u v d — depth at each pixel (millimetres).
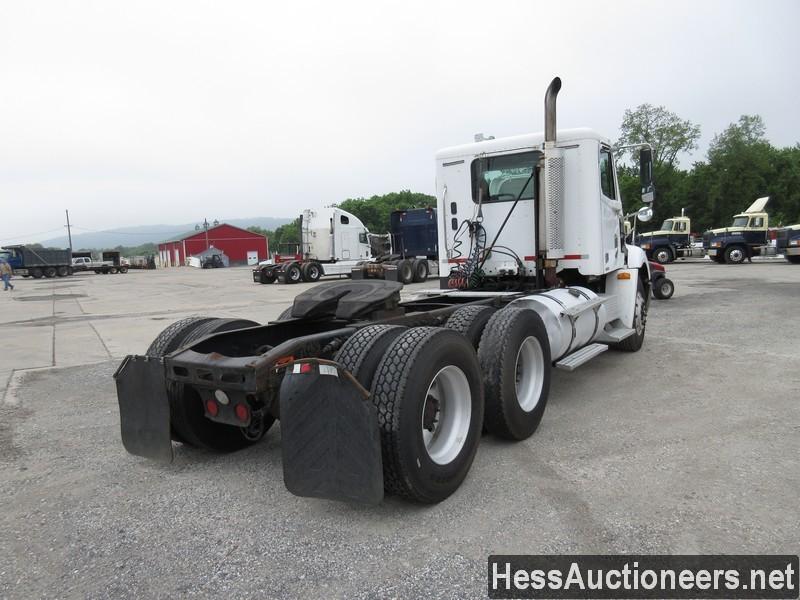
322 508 3252
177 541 2926
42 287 30766
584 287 6379
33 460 4203
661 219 51219
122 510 3314
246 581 2535
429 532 2914
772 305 11117
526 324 4188
